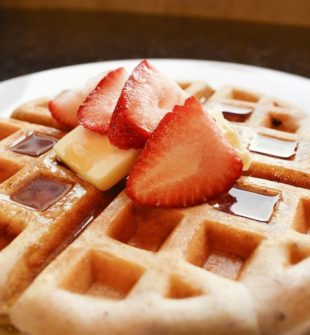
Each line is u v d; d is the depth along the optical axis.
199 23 0.40
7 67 0.34
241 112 0.23
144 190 0.18
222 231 0.18
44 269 0.17
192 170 0.18
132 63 0.29
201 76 0.28
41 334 0.16
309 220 0.19
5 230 0.19
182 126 0.18
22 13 0.42
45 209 0.19
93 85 0.22
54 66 0.34
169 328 0.15
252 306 0.16
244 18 0.40
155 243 0.19
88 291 0.17
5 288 0.17
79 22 0.40
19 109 0.24
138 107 0.19
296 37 0.37
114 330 0.16
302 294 0.16
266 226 0.18
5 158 0.21
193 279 0.16
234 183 0.19
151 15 0.41
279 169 0.20
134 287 0.16
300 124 0.23
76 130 0.21
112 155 0.20
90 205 0.19
